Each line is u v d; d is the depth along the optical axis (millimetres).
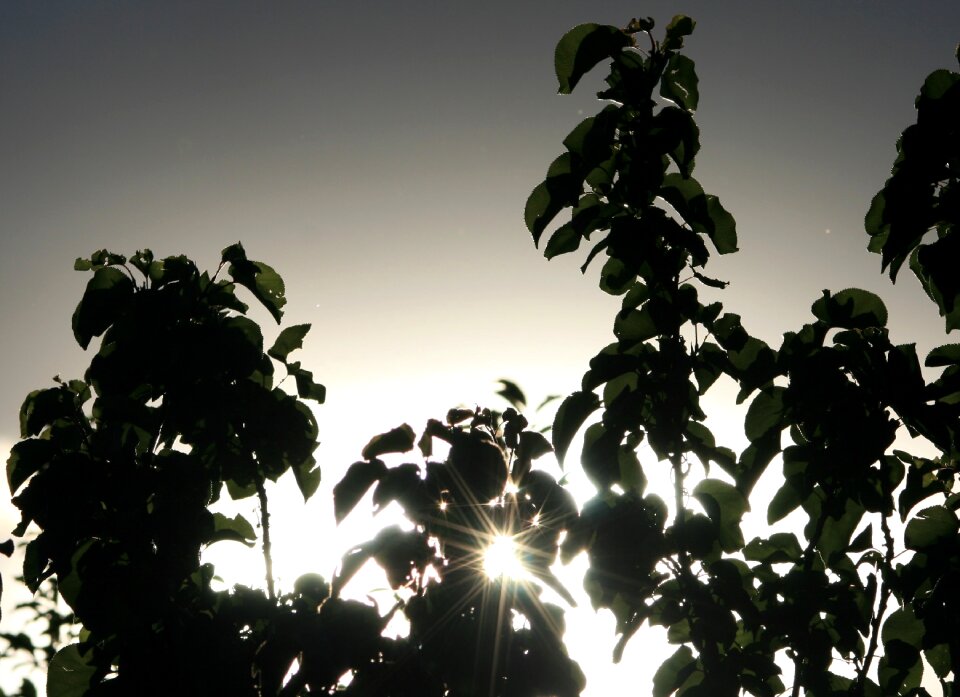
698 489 2723
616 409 2641
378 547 2305
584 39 2709
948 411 2664
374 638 2240
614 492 2730
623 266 2879
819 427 2758
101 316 2916
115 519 2549
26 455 2795
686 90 2775
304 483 3018
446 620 2227
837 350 2836
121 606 2475
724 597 2551
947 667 2771
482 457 2266
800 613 2609
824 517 2764
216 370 2834
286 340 3096
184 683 2314
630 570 2527
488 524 2248
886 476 2766
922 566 2664
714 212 2695
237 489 3068
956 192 2598
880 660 2828
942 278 2514
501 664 2191
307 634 2230
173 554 2535
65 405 2895
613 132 2639
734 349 2758
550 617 2273
